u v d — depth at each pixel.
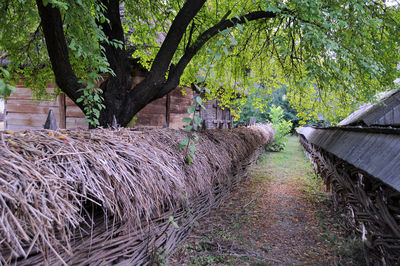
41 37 4.29
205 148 3.74
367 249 3.02
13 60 4.18
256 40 6.00
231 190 5.57
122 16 5.34
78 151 1.82
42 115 6.80
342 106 5.13
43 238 1.30
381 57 4.04
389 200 2.38
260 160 10.49
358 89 4.11
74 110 6.55
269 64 6.51
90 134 2.20
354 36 3.70
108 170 1.82
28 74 4.58
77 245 1.81
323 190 6.16
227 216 4.27
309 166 9.48
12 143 1.59
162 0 5.05
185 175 2.83
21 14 3.52
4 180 1.26
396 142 2.29
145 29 5.04
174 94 8.02
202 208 4.01
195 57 5.23
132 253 2.30
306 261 3.01
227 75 6.57
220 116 12.62
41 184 1.40
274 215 4.46
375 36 4.03
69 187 1.56
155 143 2.80
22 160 1.46
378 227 2.75
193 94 9.35
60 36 2.87
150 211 2.14
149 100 4.19
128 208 1.87
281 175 7.91
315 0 2.92
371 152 2.69
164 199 2.38
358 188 3.24
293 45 4.46
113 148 2.13
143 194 2.03
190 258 2.93
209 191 3.83
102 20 2.73
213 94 6.57
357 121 5.01
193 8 3.84
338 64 3.83
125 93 3.95
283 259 3.04
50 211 1.36
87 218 1.93
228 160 4.32
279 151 14.66
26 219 1.28
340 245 3.37
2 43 3.49
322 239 3.58
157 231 2.64
